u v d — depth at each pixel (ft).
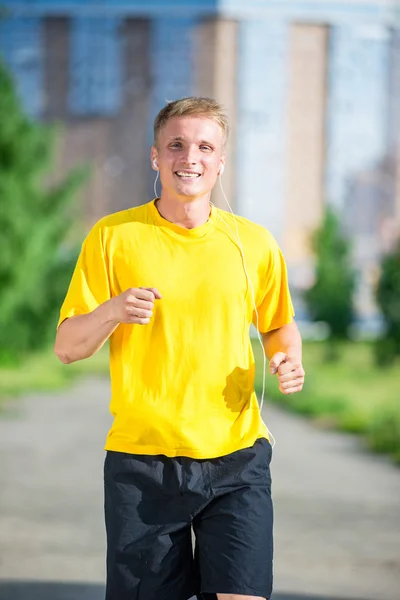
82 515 32.42
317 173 168.35
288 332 16.10
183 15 163.22
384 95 168.25
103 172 164.76
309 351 121.29
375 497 36.32
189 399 14.74
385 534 30.19
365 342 127.03
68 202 111.14
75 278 15.10
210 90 164.76
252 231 15.49
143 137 165.07
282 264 15.78
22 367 99.81
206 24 163.94
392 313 97.60
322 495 36.60
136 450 14.76
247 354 15.30
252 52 164.76
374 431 50.67
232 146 166.09
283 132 166.81
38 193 108.99
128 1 162.61
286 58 165.58
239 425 14.99
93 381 90.07
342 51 166.71
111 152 165.17
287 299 15.99
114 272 14.99
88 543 28.55
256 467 15.01
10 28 163.32
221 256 15.03
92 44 163.84
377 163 169.37
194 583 15.06
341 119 168.25
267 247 15.49
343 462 44.70
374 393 77.61
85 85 164.25
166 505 14.75
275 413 64.90
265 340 16.38
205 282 14.83
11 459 44.14
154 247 14.93
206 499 14.69
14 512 32.76
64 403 69.46
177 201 14.97
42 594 23.36
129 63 164.14
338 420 59.57
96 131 164.86
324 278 116.88
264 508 14.82
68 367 102.68
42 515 32.37
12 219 102.37
